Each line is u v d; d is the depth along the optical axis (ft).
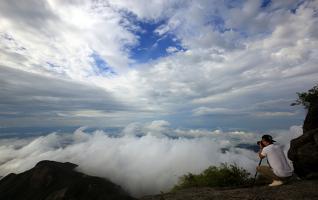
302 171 41.24
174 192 36.11
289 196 25.23
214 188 36.32
